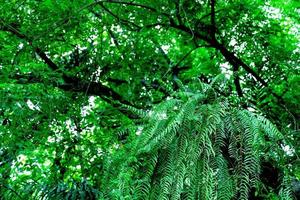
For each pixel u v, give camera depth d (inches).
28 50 227.9
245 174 108.4
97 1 231.1
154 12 258.1
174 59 290.4
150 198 108.5
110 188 113.7
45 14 238.7
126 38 265.9
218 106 108.9
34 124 228.4
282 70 259.4
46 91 213.0
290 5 262.7
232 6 263.6
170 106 114.0
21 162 205.0
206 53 282.7
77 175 239.8
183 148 106.7
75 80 248.5
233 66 258.1
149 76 259.8
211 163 108.0
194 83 121.2
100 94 250.7
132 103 248.7
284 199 112.0
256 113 119.3
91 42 262.4
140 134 112.9
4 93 187.5
